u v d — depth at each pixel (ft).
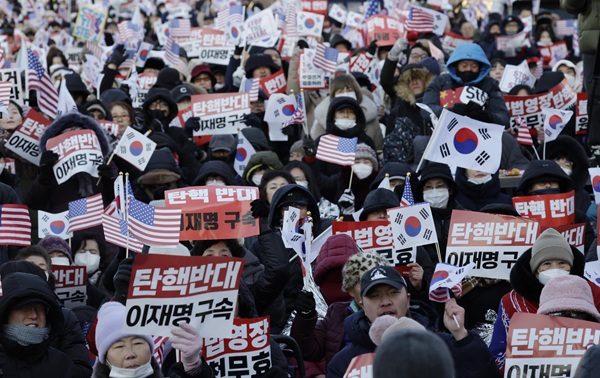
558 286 33.47
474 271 41.57
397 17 95.96
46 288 34.81
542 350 32.81
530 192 49.80
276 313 42.98
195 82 81.05
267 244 42.06
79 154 54.49
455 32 97.60
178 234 40.06
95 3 119.24
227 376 36.19
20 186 59.21
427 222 42.78
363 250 43.24
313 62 70.54
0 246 47.83
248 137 62.34
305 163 55.52
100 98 69.51
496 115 59.36
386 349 19.36
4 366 34.40
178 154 62.69
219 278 32.83
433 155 47.42
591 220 52.44
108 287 44.34
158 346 37.27
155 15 120.26
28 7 118.52
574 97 68.08
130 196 40.06
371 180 57.06
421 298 40.70
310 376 38.50
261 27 81.92
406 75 64.18
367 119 65.05
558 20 108.17
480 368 32.71
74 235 49.57
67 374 35.27
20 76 63.72
